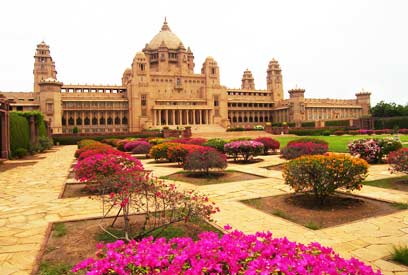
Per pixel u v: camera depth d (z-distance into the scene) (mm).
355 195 10562
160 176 16359
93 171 11711
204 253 3496
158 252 3629
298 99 106812
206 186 13258
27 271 5527
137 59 95438
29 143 37844
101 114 96500
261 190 12102
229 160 23938
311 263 3293
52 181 15836
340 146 31344
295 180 9781
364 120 75625
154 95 99062
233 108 113938
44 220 8625
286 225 7676
